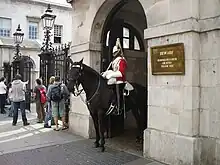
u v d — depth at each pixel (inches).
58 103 363.3
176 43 206.7
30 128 379.6
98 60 317.4
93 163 220.5
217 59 191.0
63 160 229.0
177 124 208.2
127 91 261.3
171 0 211.6
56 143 287.6
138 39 402.9
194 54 197.8
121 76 249.8
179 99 206.8
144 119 291.7
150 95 232.1
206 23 195.0
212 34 193.5
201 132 200.4
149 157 230.1
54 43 1079.0
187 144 197.8
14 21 1032.2
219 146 189.8
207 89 197.2
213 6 192.2
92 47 311.4
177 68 205.9
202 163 197.8
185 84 201.9
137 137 294.8
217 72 191.0
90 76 260.1
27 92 597.3
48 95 362.9
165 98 218.4
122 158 233.3
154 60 225.3
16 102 406.3
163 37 218.2
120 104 254.2
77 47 332.2
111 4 294.0
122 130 339.6
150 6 229.8
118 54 264.4
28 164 218.7
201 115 200.4
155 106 227.3
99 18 307.6
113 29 331.6
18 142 293.3
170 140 211.0
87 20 317.1
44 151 257.0
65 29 1138.0
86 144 282.8
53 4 1106.1
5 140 303.1
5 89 585.3
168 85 215.6
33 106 694.5
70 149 263.4
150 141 229.3
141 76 391.5
